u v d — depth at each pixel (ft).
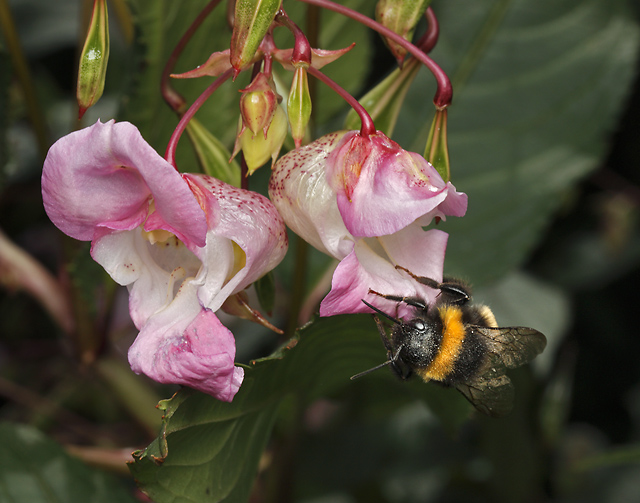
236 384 0.52
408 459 1.02
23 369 1.12
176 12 0.67
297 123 0.53
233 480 0.61
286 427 0.75
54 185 0.52
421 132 0.83
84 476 0.72
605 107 0.83
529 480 0.90
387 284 0.55
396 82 0.61
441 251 0.57
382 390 0.92
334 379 0.69
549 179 0.83
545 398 0.88
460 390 0.67
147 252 0.55
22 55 0.75
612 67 0.83
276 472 0.77
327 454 1.02
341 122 0.83
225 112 0.72
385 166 0.54
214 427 0.57
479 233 0.83
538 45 0.83
